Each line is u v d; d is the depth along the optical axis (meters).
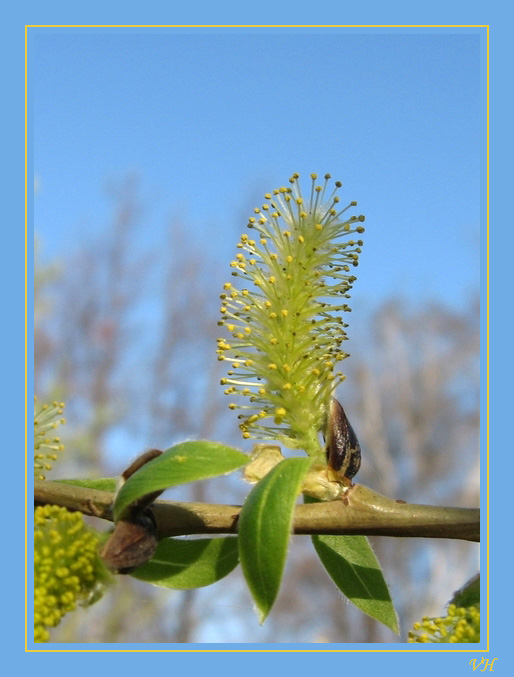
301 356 0.16
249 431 0.16
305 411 0.16
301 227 0.16
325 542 0.16
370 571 0.16
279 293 0.16
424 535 0.15
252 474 0.15
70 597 0.14
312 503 0.16
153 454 0.15
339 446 0.15
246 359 0.16
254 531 0.14
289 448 0.16
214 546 0.16
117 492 0.14
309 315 0.16
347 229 0.16
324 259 0.16
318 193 0.16
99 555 0.14
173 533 0.15
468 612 0.15
